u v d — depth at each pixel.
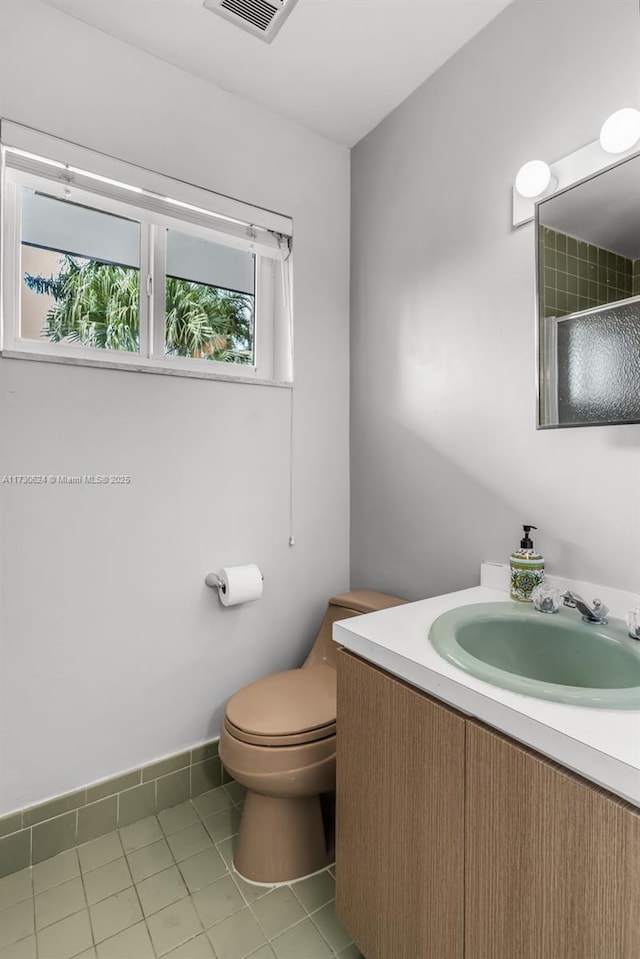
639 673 0.90
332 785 1.29
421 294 1.66
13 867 1.33
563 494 1.24
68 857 1.38
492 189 1.41
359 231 1.95
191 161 1.61
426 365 1.64
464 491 1.51
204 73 1.61
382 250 1.83
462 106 1.51
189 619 1.63
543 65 1.28
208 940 1.14
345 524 2.00
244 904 1.23
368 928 1.00
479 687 0.78
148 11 1.38
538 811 0.68
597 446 1.16
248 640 1.76
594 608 1.07
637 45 1.09
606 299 1.08
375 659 0.98
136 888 1.28
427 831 0.85
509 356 1.37
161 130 1.56
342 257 1.99
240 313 1.84
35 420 1.36
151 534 1.55
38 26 1.36
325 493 1.95
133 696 1.53
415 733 0.88
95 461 1.45
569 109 1.22
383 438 1.83
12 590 1.34
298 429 1.87
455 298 1.54
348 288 2.00
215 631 1.69
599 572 1.16
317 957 1.10
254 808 1.33
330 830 1.47
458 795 0.80
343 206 1.99
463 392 1.51
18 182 1.37
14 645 1.34
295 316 1.85
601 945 0.61
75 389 1.42
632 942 0.57
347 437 2.00
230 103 1.69
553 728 0.66
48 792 1.39
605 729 0.66
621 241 1.05
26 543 1.35
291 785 1.24
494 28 1.41
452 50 1.52
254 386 1.76
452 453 1.55
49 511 1.38
